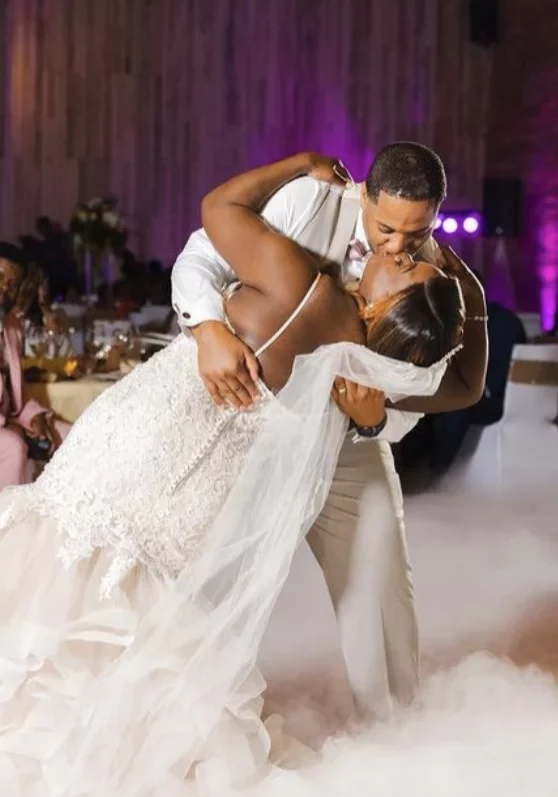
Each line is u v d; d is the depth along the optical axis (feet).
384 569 8.65
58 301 27.04
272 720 8.96
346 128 41.86
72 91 41.04
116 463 7.91
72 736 7.55
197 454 7.97
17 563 7.82
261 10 41.37
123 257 25.98
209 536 7.98
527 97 40.29
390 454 8.95
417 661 8.97
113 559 7.72
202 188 41.83
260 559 8.00
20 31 40.55
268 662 11.11
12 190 41.06
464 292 8.55
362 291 8.02
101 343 17.76
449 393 8.57
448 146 41.42
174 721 7.66
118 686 7.55
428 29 41.19
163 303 25.89
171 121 41.70
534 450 22.71
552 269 40.06
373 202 7.79
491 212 40.14
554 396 22.88
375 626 8.71
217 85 41.60
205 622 7.84
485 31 40.16
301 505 8.02
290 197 8.03
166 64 41.47
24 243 29.35
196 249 8.33
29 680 7.66
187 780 7.88
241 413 8.04
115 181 41.52
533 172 40.27
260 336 7.91
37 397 15.65
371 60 41.52
